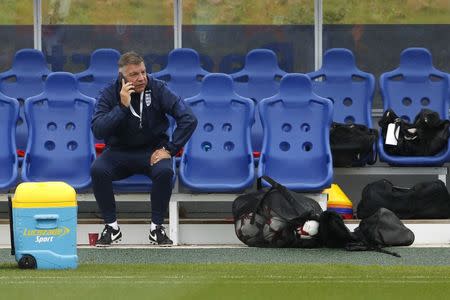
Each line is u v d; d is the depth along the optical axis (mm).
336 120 33562
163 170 27188
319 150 30016
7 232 29281
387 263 24141
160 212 27625
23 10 35281
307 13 35375
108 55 33812
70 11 35312
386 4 35406
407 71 34000
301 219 27188
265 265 23453
